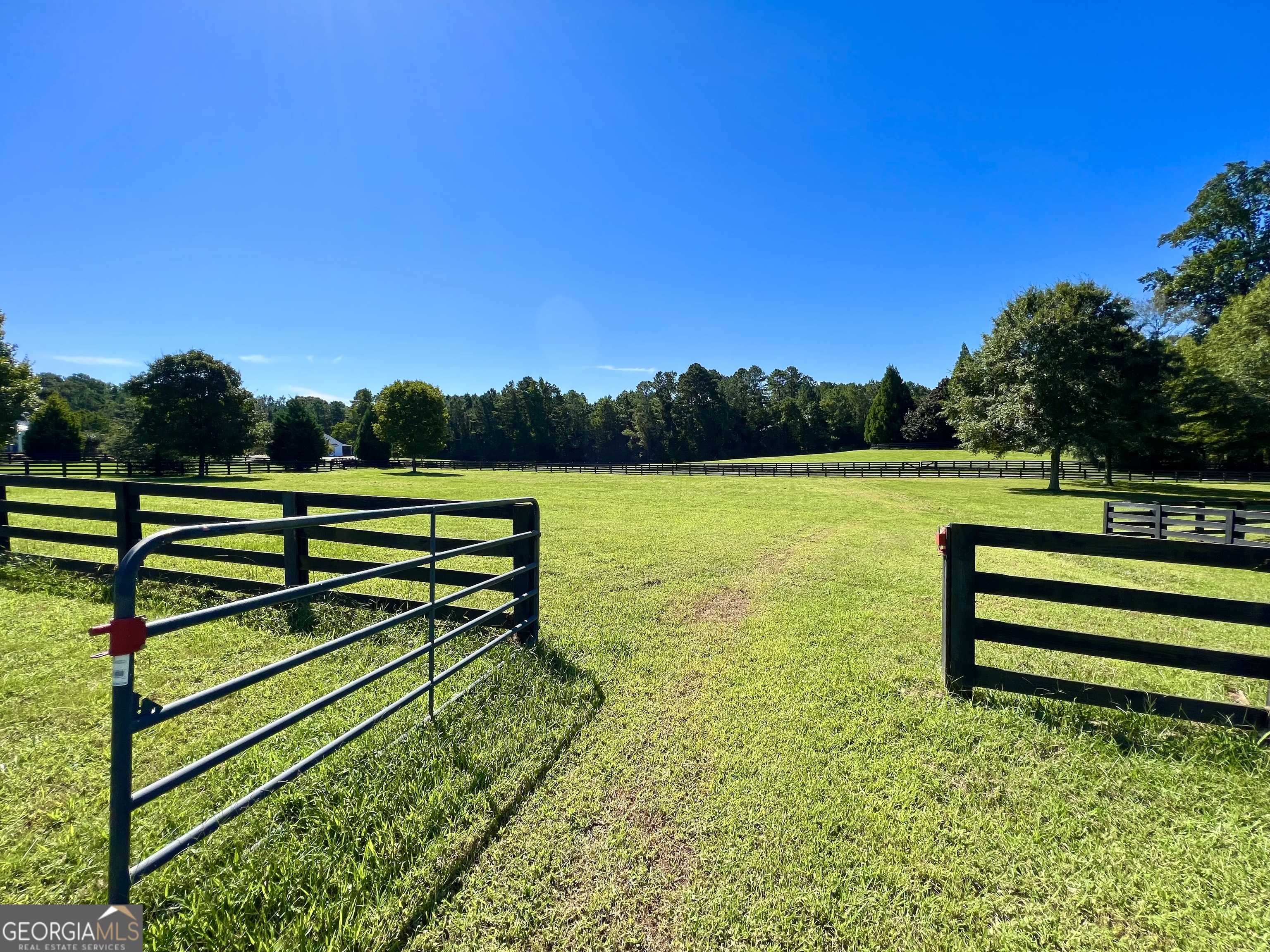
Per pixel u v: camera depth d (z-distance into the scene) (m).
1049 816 2.48
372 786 2.49
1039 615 5.91
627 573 7.60
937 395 67.44
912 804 2.56
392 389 47.91
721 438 78.38
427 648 3.13
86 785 2.55
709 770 2.81
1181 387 25.91
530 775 2.71
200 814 2.28
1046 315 24.56
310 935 1.78
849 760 2.91
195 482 27.45
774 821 2.43
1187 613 3.19
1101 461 27.12
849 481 31.72
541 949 1.80
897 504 19.39
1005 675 3.58
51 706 3.25
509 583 4.56
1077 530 13.32
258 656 4.07
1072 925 1.93
